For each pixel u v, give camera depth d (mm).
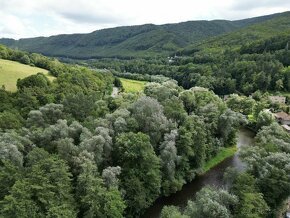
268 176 58844
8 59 148250
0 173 47094
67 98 82312
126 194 59125
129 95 101500
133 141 63250
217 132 94500
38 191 45250
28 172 48969
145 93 111938
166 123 75250
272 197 58656
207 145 84562
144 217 60875
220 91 191750
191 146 78375
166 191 68625
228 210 50375
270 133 80250
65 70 135875
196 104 99625
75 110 79188
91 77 132000
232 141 101000
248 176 57625
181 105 88875
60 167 49094
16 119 70875
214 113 91125
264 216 55094
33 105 83750
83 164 52781
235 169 62688
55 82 112312
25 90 89438
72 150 56812
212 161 88875
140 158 63094
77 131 64938
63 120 66188
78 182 52000
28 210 42625
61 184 47750
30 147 58875
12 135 58250
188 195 70062
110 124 70125
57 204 46031
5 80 109000
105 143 62312
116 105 92562
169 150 69188
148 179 63188
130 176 61188
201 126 82062
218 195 51625
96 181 50812
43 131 63125
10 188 46156
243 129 124625
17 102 85125
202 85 189875
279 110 145250
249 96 169375
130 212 59125
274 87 182750
